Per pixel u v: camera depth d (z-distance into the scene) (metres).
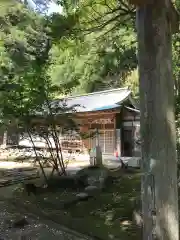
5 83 6.88
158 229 2.35
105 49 7.05
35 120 8.37
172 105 2.40
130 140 16.59
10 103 8.08
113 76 19.83
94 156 11.46
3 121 8.47
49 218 5.37
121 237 4.25
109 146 17.73
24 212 5.89
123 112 17.03
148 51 2.39
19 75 6.55
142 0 2.39
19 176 10.27
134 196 6.54
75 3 4.72
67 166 12.74
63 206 6.04
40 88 8.20
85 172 8.18
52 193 7.32
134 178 8.95
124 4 4.64
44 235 4.48
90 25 4.95
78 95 22.00
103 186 7.56
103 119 17.50
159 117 2.34
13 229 4.80
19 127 8.61
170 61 2.41
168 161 2.36
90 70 10.33
